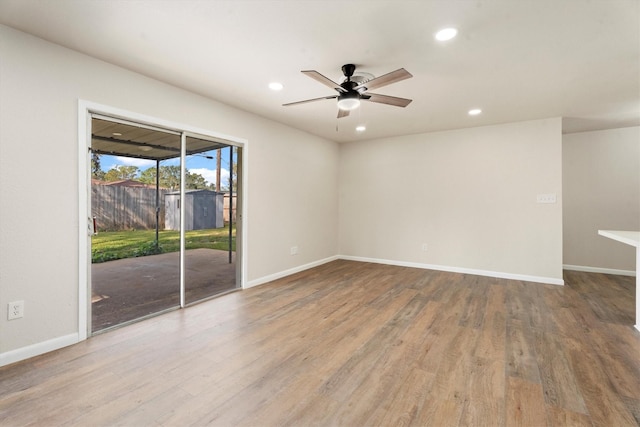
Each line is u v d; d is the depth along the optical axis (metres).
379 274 5.02
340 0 1.88
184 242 3.46
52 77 2.39
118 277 4.40
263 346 2.51
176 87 3.28
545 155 4.54
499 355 2.38
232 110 3.92
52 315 2.42
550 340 2.64
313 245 5.61
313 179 5.57
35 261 2.33
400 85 3.23
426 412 1.73
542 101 3.72
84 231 2.60
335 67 2.81
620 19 2.06
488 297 3.83
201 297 3.72
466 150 5.10
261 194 4.40
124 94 2.83
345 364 2.24
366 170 6.07
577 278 4.82
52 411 1.72
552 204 4.50
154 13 2.02
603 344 2.56
